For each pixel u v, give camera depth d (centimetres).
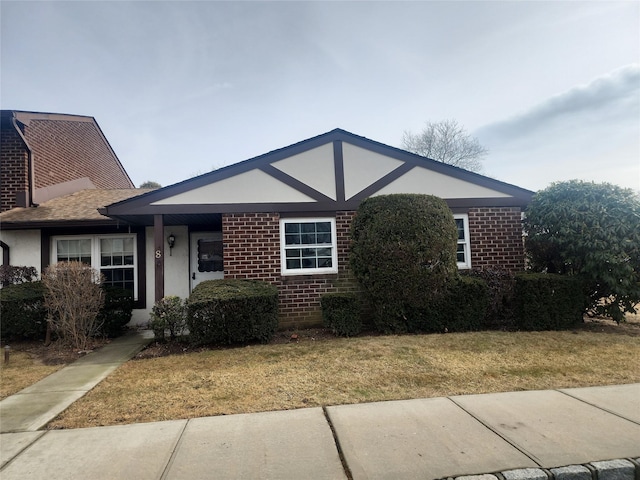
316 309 790
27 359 620
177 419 361
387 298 687
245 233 785
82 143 1273
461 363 506
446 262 682
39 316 729
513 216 852
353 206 813
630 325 757
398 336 666
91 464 283
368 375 470
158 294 754
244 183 791
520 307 721
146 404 400
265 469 271
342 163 820
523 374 464
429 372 475
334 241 808
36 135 1039
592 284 733
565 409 361
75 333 683
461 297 698
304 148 812
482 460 276
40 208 984
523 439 305
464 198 840
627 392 402
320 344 629
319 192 809
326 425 338
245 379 466
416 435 315
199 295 669
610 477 262
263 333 655
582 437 306
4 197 973
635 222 673
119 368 547
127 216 800
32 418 373
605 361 508
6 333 723
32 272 861
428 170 840
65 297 677
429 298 680
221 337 642
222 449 300
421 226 675
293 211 798
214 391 431
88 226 908
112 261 952
